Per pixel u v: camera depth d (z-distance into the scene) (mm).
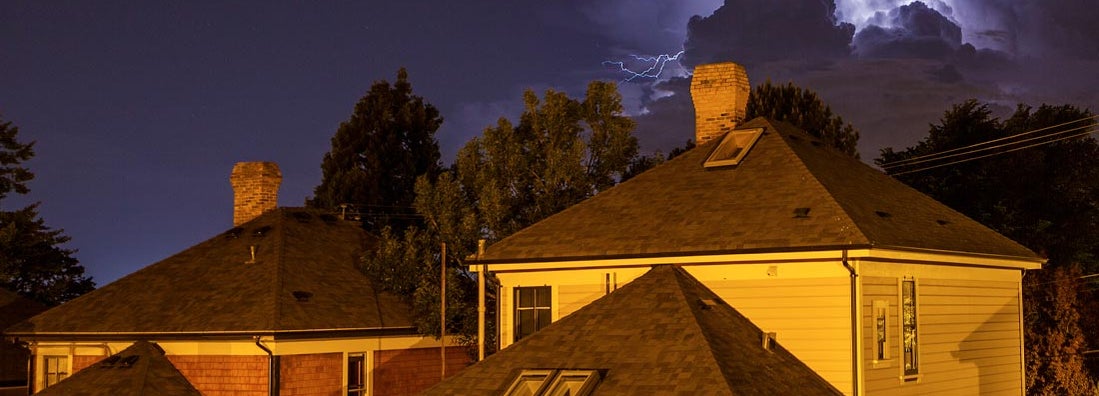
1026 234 43938
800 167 29188
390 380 34156
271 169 41656
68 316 35188
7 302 42406
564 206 36250
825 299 25688
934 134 48750
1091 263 45719
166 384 30781
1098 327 39844
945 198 45656
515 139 37562
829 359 25484
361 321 33375
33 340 35000
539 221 32594
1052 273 37875
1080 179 46625
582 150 36625
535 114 38031
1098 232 46875
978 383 29234
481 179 36688
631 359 22984
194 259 37062
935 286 27891
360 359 33656
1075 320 36875
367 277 36344
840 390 25297
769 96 47250
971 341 29109
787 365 23781
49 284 56969
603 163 37719
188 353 32281
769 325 26219
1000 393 30172
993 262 29672
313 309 33000
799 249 25609
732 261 26438
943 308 28125
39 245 57688
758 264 26406
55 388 30812
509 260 29312
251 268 35125
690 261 26922
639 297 25562
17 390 38312
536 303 29578
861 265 25453
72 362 34125
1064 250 44812
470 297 35719
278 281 33812
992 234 31125
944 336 28047
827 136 46906
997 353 30219
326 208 56000
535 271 29406
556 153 36469
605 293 28344
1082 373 36875
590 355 23625
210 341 31984
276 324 31391
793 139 31656
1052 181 46344
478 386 23703
